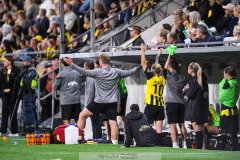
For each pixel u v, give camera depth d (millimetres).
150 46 34906
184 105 33156
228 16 37469
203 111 32281
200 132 32312
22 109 39688
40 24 50688
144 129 31750
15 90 39594
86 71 32594
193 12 37562
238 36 33938
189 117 32344
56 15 51250
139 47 35281
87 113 33281
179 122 33094
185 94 32719
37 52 43344
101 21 46062
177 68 33031
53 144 33250
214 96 36750
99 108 33000
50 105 42000
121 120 36125
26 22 52062
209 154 28516
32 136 33156
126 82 39844
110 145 32500
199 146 32250
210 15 38781
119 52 35906
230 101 32344
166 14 42219
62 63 36875
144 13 43438
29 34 50156
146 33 41438
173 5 42031
